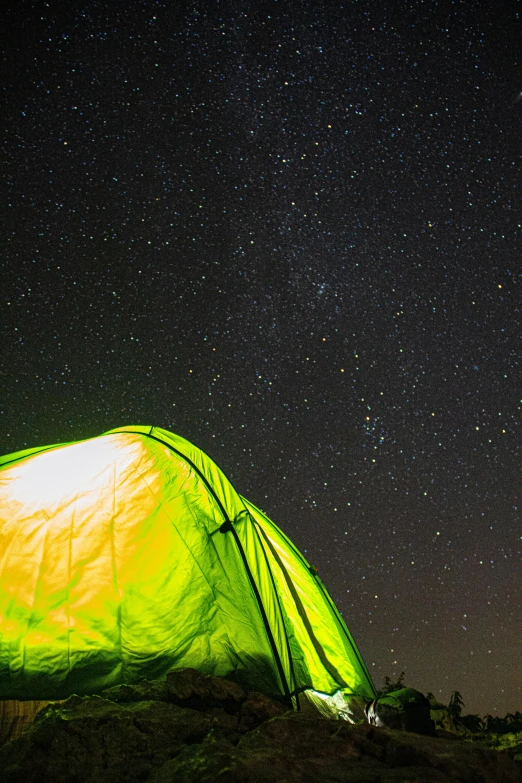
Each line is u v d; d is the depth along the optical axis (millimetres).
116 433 6891
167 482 6258
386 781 2928
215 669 5172
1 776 3299
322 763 3168
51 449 6773
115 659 5172
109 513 6004
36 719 3930
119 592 5531
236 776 2951
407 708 4641
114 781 3205
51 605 5387
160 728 3682
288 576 7207
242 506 6496
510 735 5949
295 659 6023
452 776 3070
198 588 5629
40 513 5922
